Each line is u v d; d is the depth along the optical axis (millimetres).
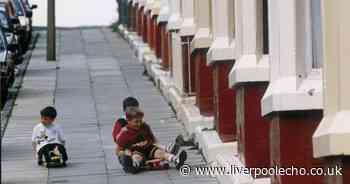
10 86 40625
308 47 18516
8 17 47938
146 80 42625
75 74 45188
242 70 21938
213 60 25609
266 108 19156
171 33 36594
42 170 26047
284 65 18656
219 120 25469
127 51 53531
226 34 25969
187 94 31781
